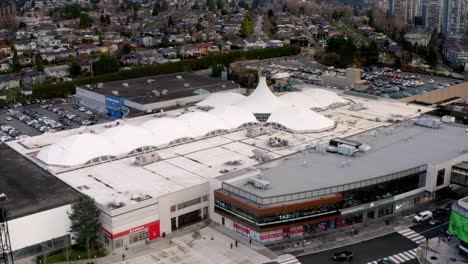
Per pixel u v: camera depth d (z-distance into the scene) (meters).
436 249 70.25
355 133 105.62
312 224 74.50
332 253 69.38
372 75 186.38
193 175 83.25
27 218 67.06
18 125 140.38
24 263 66.88
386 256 68.69
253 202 72.06
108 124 113.88
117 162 89.69
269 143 99.19
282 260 67.62
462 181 84.75
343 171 81.00
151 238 73.75
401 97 140.38
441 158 86.50
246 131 108.12
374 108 127.44
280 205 70.69
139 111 133.62
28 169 84.50
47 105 161.38
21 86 175.75
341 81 159.88
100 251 70.38
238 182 77.38
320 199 72.56
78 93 161.38
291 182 76.62
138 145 94.88
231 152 94.88
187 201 77.50
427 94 147.25
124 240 71.00
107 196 74.75
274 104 118.75
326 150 91.88
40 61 190.50
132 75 187.25
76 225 68.19
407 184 81.75
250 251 69.94
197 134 103.12
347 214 76.25
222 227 77.25
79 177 82.75
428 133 101.44
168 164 88.62
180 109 128.12
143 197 74.00
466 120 120.38
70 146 90.19
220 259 68.00
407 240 72.94
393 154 89.00
